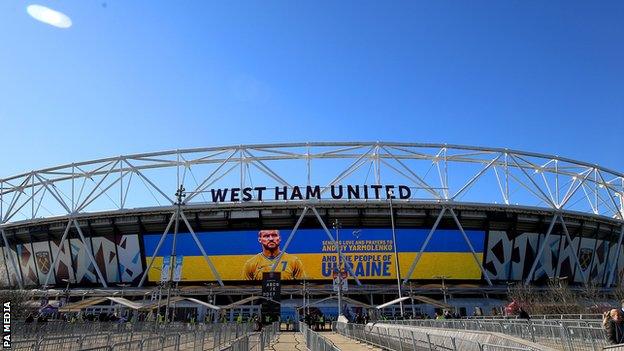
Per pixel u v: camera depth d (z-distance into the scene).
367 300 69.19
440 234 71.56
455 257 71.06
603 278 80.44
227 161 74.31
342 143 74.19
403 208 70.88
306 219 72.00
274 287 55.00
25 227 78.62
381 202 69.88
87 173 76.56
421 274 69.94
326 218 72.00
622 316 11.37
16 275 81.62
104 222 73.69
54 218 74.75
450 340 13.45
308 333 22.20
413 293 66.94
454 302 68.31
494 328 25.58
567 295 62.38
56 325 30.61
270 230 72.12
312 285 69.50
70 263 76.19
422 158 74.06
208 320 61.53
